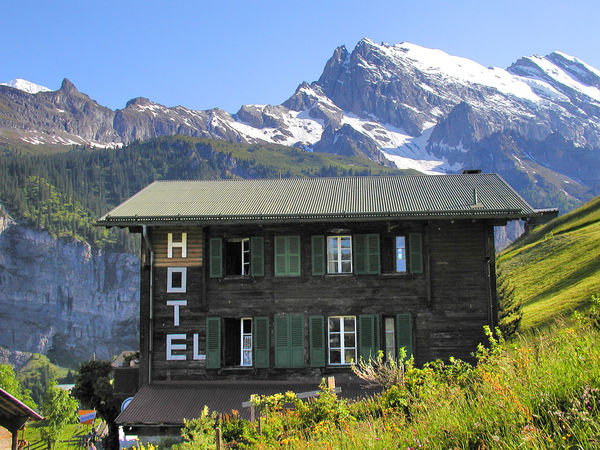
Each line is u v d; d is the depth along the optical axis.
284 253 30.72
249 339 31.03
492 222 29.91
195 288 30.86
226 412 26.73
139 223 30.00
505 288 41.75
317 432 16.03
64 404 77.38
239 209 30.64
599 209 87.31
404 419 13.68
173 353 30.48
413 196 31.61
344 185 34.56
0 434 22.52
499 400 11.04
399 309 29.95
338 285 30.36
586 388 9.75
